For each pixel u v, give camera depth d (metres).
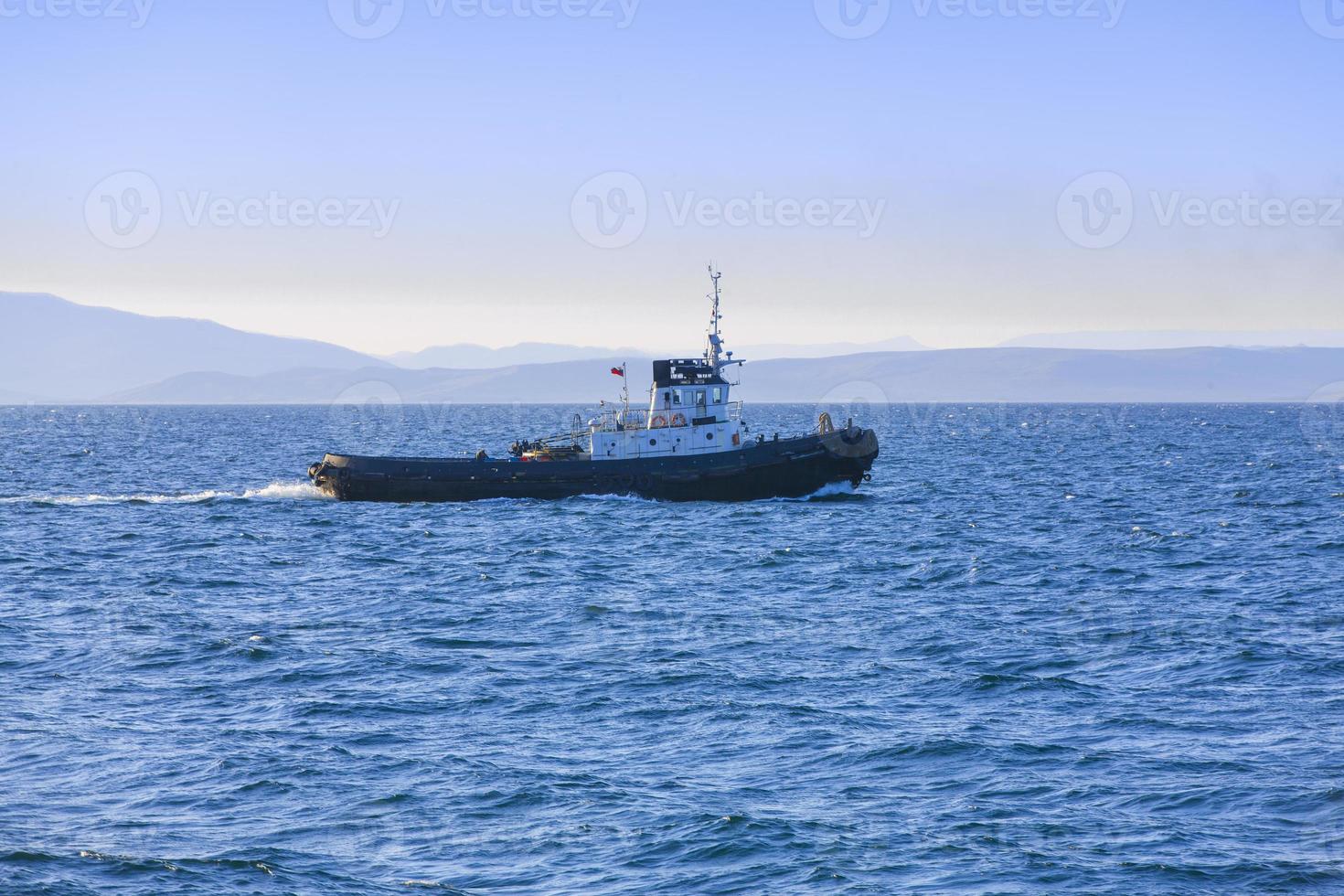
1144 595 102.88
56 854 48.84
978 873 48.03
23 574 112.38
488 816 53.47
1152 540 136.25
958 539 135.75
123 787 56.34
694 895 46.38
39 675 75.38
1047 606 98.31
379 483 161.25
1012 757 60.44
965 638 86.31
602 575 112.31
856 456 156.75
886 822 52.91
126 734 63.88
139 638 85.56
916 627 90.12
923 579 111.06
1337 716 66.50
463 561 120.38
